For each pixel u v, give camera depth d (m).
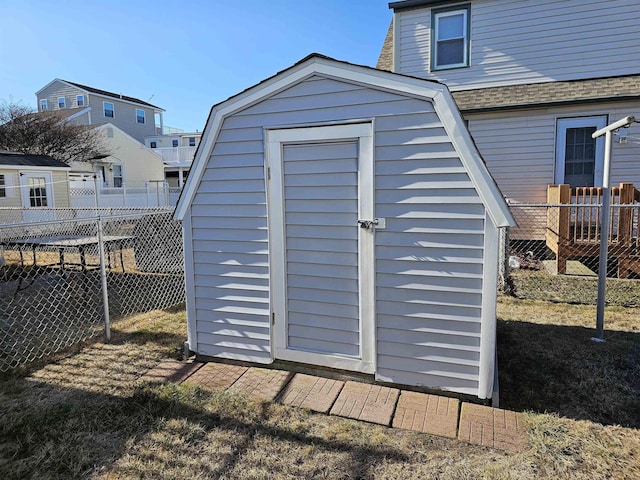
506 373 3.02
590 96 7.36
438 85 2.47
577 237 6.73
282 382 2.92
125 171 21.62
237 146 3.06
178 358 3.40
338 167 2.81
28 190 12.83
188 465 2.07
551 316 4.35
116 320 4.42
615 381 2.87
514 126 7.93
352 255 2.84
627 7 7.59
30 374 3.10
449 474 1.96
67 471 2.03
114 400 2.69
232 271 3.19
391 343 2.77
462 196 2.50
